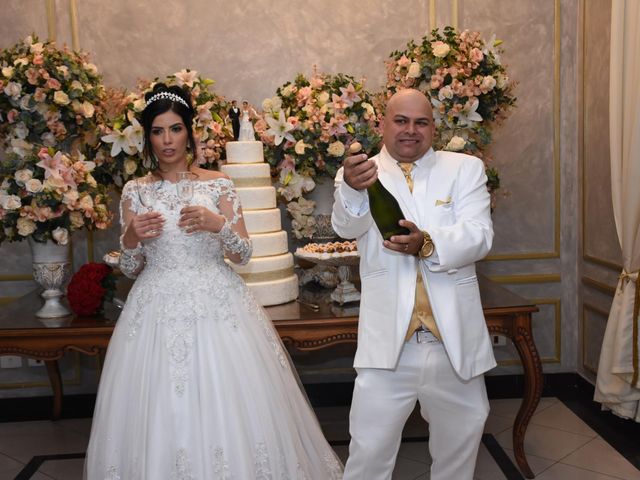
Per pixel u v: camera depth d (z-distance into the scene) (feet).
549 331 15.75
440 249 8.46
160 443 8.91
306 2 14.35
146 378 9.25
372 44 14.52
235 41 14.33
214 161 13.42
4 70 11.84
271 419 9.32
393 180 9.19
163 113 9.96
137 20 14.08
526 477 11.64
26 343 11.09
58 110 12.23
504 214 15.35
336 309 11.55
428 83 12.57
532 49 14.93
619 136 12.43
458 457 9.39
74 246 14.58
